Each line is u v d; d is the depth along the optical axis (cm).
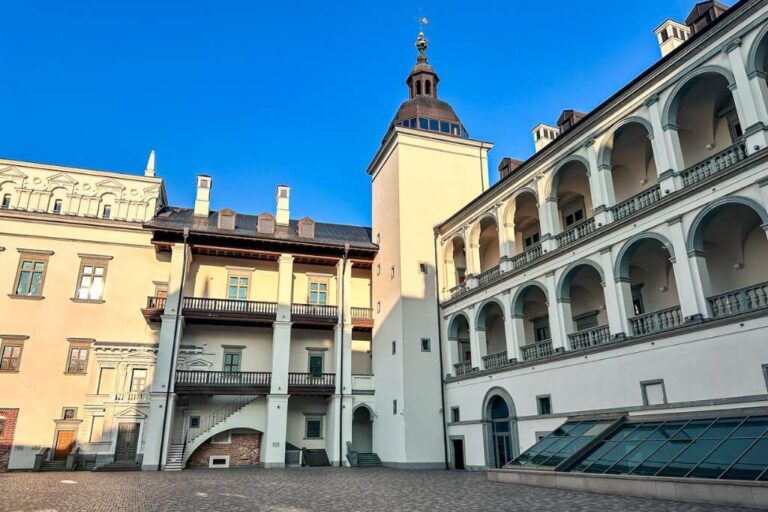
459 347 3059
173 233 3206
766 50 1562
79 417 3066
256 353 3444
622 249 1917
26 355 3106
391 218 3409
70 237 3341
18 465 2930
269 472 2605
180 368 3244
